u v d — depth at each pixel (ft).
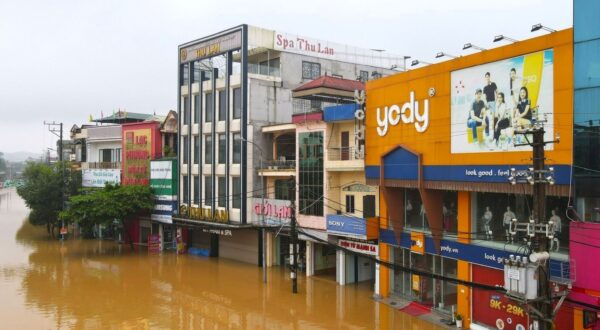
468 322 74.08
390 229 88.12
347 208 101.40
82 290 100.63
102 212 137.80
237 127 123.85
